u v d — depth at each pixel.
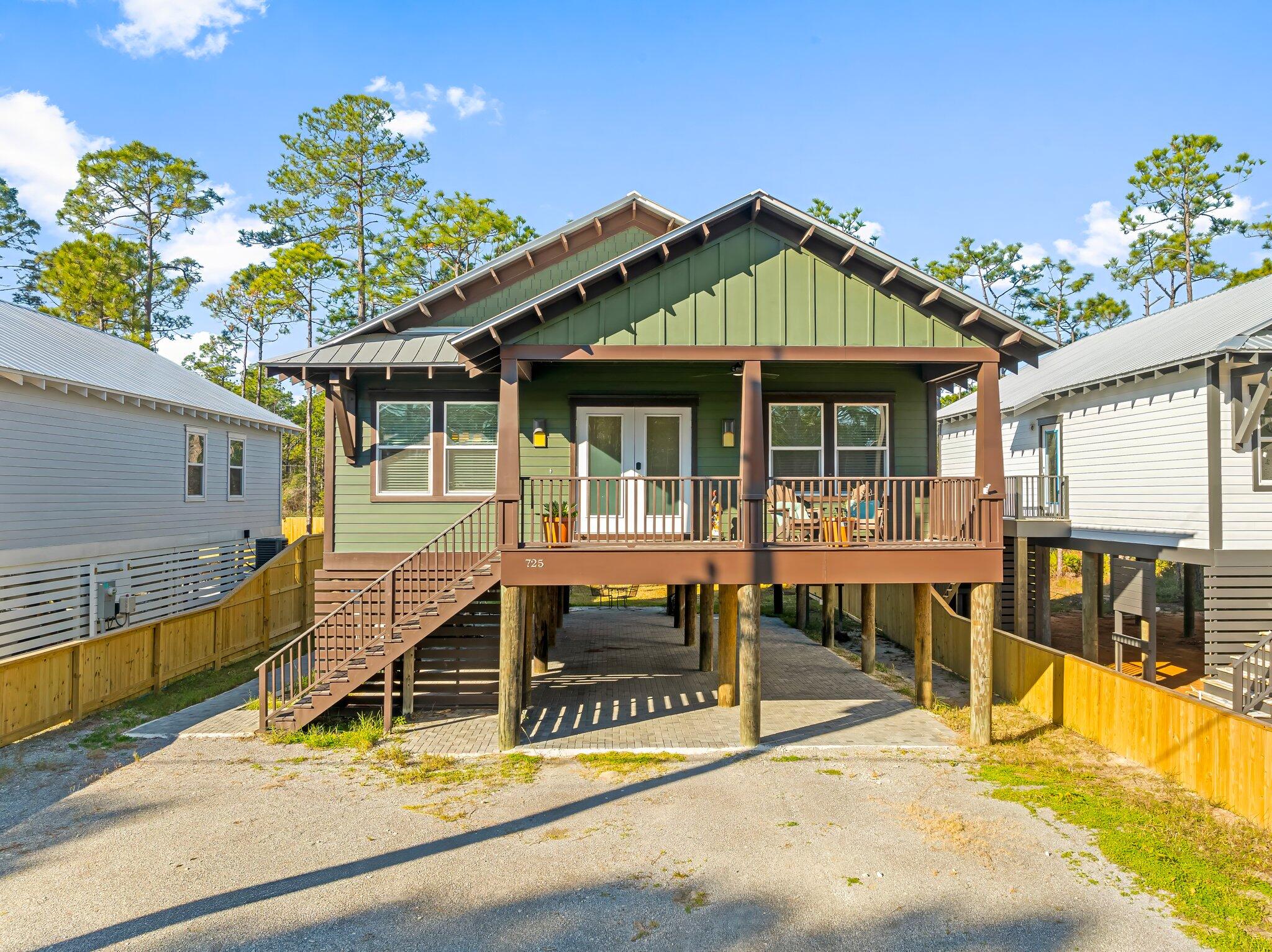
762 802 8.33
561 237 13.65
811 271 10.37
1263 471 12.89
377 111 34.75
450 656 12.09
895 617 18.44
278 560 17.69
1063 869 6.78
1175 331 15.98
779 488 11.54
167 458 17.09
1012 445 20.23
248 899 6.33
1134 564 14.48
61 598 13.89
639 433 12.52
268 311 36.12
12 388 12.85
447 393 12.37
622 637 18.56
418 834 7.57
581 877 6.70
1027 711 12.03
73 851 7.19
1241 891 6.39
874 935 5.79
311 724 10.97
